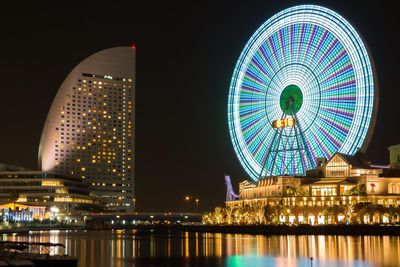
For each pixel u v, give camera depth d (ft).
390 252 364.38
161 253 384.68
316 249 396.16
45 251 376.07
